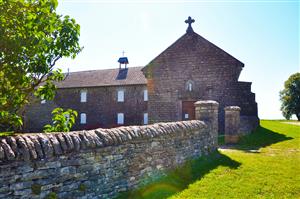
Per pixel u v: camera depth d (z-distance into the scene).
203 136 11.80
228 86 22.44
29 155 5.04
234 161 10.81
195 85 23.41
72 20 5.78
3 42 4.85
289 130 21.11
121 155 7.25
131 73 37.59
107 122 36.00
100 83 37.12
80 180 6.09
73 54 5.86
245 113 21.92
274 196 7.32
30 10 5.17
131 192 7.35
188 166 9.92
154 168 8.45
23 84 5.76
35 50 5.29
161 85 24.56
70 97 38.78
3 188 4.71
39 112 40.34
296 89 52.03
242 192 7.55
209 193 7.43
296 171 9.52
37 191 5.22
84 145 6.18
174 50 24.45
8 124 6.30
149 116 24.69
